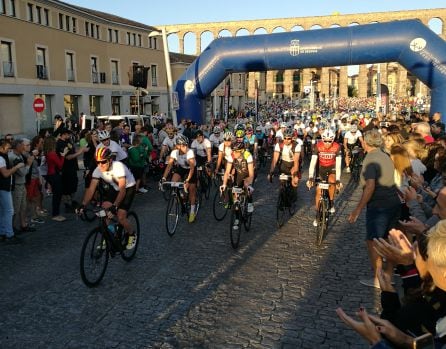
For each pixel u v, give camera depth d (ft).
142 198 32.99
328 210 22.18
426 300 5.71
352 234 22.53
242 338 11.91
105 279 16.39
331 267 17.52
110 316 13.34
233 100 199.21
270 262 18.24
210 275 16.75
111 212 16.14
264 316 13.21
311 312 13.44
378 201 14.80
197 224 24.95
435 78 41.16
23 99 88.63
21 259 18.89
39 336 12.16
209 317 13.20
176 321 12.96
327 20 236.43
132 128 68.39
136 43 129.49
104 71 116.57
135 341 11.82
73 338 12.03
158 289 15.40
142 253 19.57
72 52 103.40
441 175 14.92
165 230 23.63
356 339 11.78
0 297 14.82
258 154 50.37
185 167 24.13
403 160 15.97
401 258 7.14
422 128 24.68
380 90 72.13
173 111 44.65
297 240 21.56
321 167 22.26
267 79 270.67
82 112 107.76
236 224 20.44
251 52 44.52
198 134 31.60
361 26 42.93
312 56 43.29
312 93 108.68
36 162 25.93
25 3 88.33
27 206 25.81
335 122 66.90
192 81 46.70
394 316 6.28
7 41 83.66
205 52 46.73
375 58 42.83
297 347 11.41
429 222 10.52
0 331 12.46
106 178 16.87
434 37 40.98
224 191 23.11
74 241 21.71
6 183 20.88
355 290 15.11
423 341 5.24
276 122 59.57
